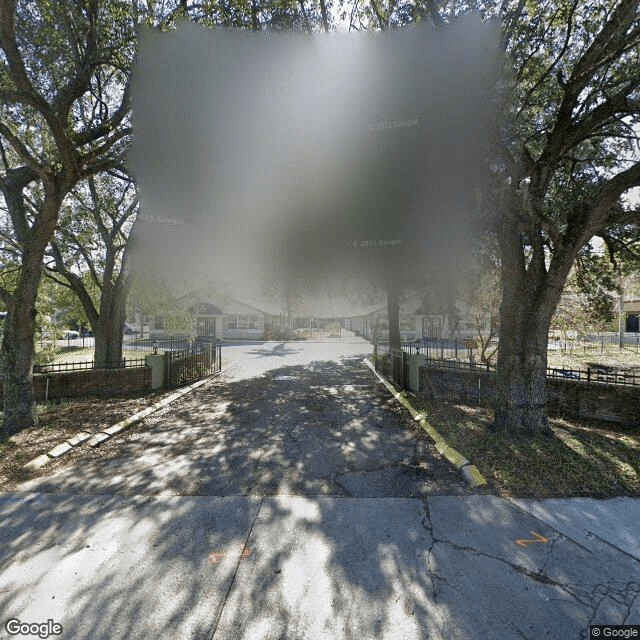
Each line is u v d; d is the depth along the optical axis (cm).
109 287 1169
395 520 341
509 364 569
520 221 532
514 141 571
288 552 294
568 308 1195
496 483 407
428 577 266
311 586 257
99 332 1166
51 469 454
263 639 216
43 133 884
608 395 658
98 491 397
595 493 387
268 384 1055
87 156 639
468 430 580
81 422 631
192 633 220
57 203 604
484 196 569
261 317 3216
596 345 2180
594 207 498
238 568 275
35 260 615
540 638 216
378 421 671
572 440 530
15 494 389
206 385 1042
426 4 571
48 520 339
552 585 258
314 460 486
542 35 595
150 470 453
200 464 472
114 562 281
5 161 813
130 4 624
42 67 679
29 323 612
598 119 504
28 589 253
